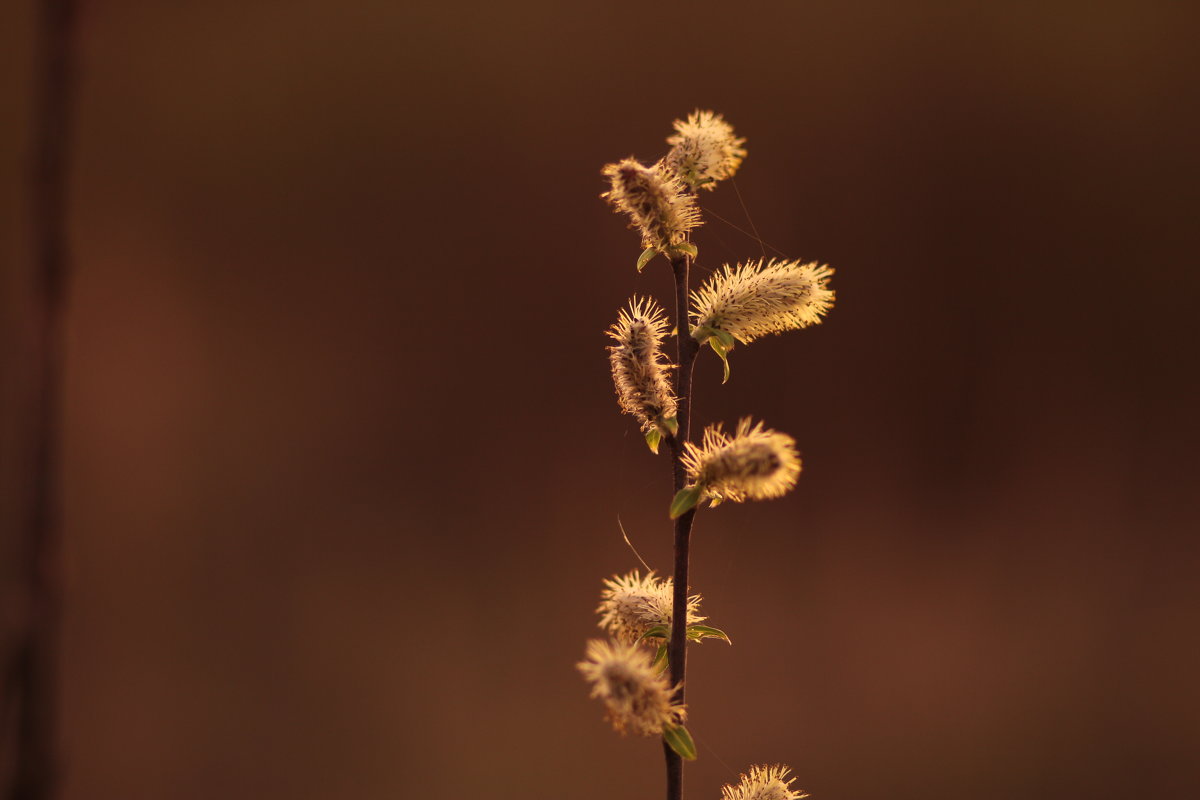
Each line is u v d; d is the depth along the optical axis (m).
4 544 1.86
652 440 1.18
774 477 1.16
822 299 1.19
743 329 1.19
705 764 2.49
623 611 1.19
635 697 1.15
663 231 1.18
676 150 1.18
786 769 1.22
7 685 1.20
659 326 1.19
